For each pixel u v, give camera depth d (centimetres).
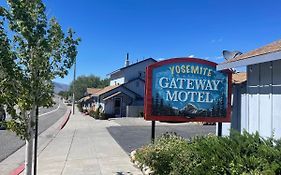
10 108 752
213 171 683
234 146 712
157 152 1026
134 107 4625
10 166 1277
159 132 2519
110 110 4722
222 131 1373
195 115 1248
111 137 2166
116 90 4812
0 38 726
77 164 1228
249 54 1107
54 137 2189
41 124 3353
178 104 1243
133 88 5016
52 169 1146
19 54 761
